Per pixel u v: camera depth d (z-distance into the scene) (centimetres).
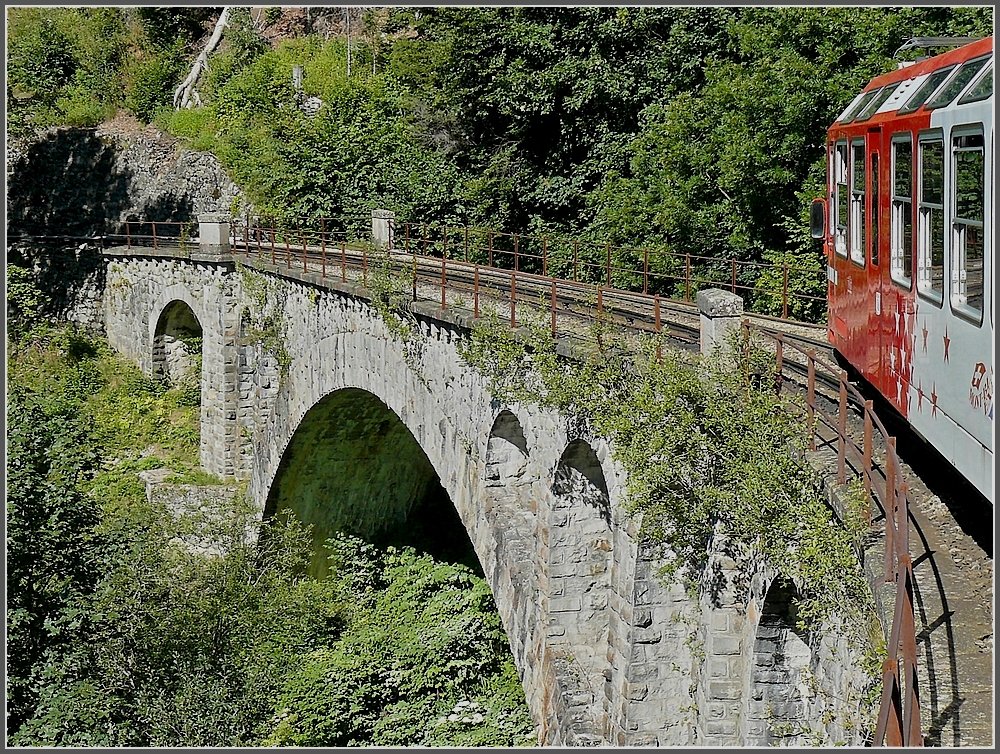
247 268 3462
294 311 3097
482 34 4125
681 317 2102
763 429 1279
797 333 2234
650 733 1512
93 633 2269
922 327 1256
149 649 2305
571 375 1638
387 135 4709
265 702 2452
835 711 1021
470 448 2047
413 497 3412
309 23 6969
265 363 3359
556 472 1728
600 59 3825
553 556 1761
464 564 3070
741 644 1312
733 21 3481
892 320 1406
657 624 1502
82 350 4853
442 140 4678
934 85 1298
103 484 3634
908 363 1323
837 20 2975
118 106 6031
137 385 4516
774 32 3102
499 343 1852
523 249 4106
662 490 1390
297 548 3041
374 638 2689
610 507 1677
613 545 1585
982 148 1049
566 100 3850
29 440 2384
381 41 6322
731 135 3138
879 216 1473
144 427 4144
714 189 3309
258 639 2516
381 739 2445
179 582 2552
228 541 3000
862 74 2909
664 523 1394
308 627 2772
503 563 1914
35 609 2223
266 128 5303
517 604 1880
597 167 3872
